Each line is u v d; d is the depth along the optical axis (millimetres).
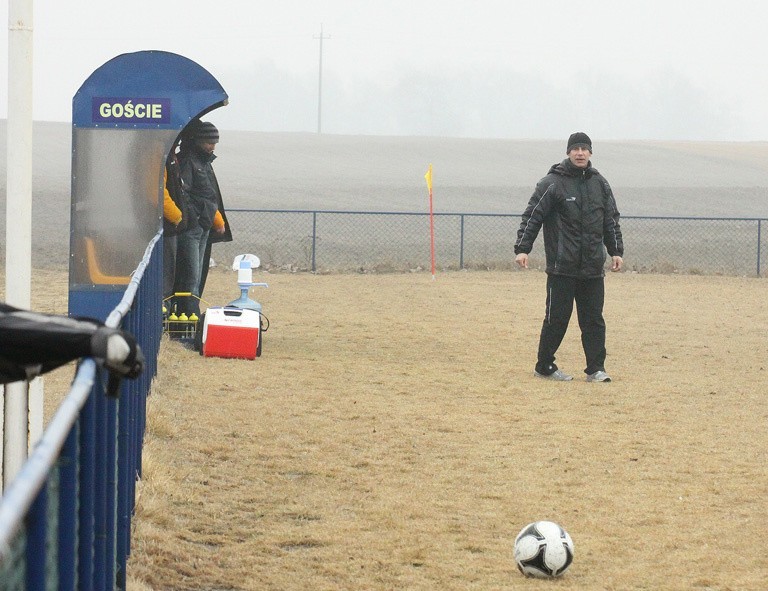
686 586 11773
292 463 16750
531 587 11648
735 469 17094
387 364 26547
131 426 12070
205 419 19250
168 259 27672
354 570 12078
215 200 29219
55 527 5652
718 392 23859
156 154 24125
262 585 11445
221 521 13641
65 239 63938
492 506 14852
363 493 15312
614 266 24953
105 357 6289
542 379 25109
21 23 14797
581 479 16328
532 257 61312
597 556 12820
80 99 23938
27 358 6320
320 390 22734
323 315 36438
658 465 17266
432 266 49906
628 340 32312
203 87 24234
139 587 10594
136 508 13148
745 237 77500
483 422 20203
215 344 26125
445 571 12125
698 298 44469
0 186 88062
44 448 4668
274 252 57656
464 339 31453
